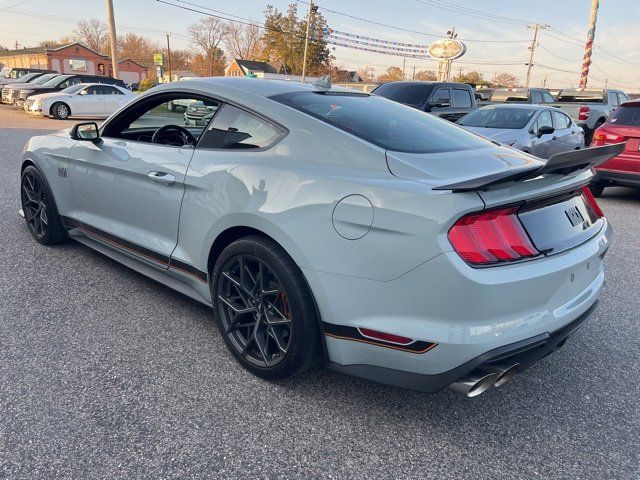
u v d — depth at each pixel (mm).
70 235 4219
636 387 2736
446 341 1998
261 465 2055
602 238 2617
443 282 1965
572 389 2703
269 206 2393
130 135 3730
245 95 2816
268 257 2412
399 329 2084
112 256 3715
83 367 2668
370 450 2176
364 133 2496
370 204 2113
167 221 3037
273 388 2572
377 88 12141
